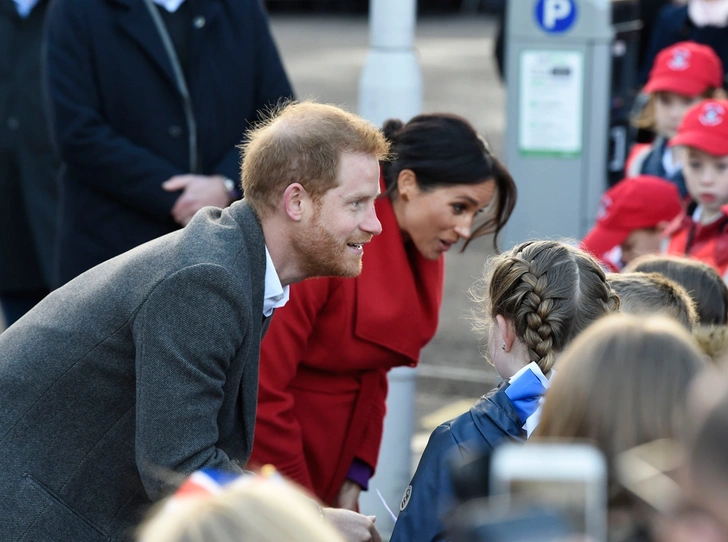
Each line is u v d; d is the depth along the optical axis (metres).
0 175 18.27
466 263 30.34
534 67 17.34
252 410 8.45
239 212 8.21
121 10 13.55
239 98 14.09
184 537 3.87
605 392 4.95
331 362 10.56
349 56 65.44
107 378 8.06
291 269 8.38
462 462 4.47
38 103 17.98
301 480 10.45
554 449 3.91
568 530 3.67
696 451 3.60
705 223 14.58
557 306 8.18
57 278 14.42
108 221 13.88
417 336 10.78
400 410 14.04
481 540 3.68
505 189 10.56
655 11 26.33
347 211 8.12
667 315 9.06
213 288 7.68
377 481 14.12
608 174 18.72
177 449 7.65
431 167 10.12
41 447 8.16
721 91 18.06
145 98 13.66
